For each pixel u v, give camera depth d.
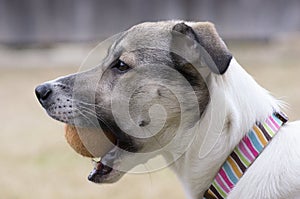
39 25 16.91
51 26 16.95
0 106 12.50
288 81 13.66
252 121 4.08
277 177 3.99
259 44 17.92
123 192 7.57
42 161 8.96
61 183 7.95
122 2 16.94
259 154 4.05
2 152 9.42
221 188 4.09
